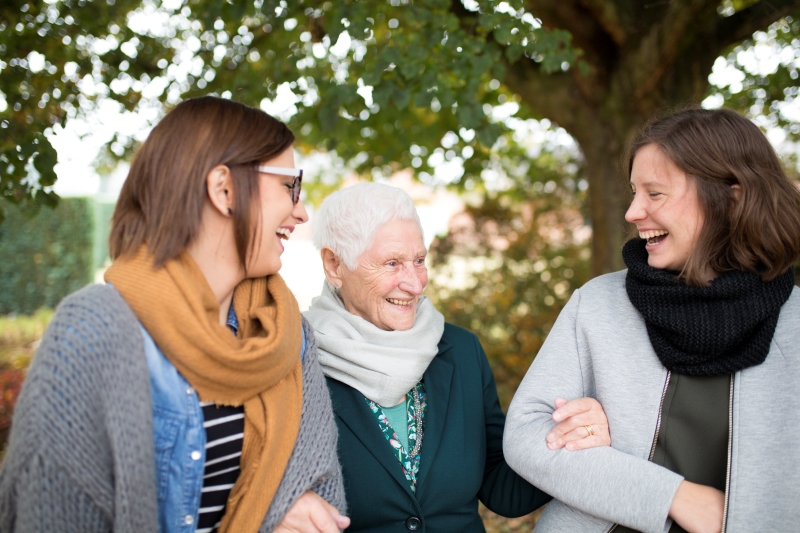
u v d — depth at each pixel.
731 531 1.24
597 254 4.16
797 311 1.35
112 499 1.06
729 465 1.29
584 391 1.56
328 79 3.60
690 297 1.33
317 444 1.38
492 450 1.85
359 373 1.68
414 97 3.03
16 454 1.00
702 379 1.38
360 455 1.64
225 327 1.25
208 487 1.25
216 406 1.23
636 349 1.46
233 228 1.24
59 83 3.16
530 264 6.61
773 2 3.62
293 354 1.35
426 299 1.94
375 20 3.66
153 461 1.11
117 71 3.50
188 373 1.17
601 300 1.57
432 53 3.09
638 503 1.29
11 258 9.38
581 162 6.53
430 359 1.75
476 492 1.72
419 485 1.63
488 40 3.65
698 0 3.25
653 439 1.39
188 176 1.18
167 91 3.78
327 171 9.35
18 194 2.84
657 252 1.43
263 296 1.40
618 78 3.83
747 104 4.81
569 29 3.84
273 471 1.28
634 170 1.44
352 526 1.63
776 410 1.29
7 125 2.78
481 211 6.94
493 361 5.84
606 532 1.41
